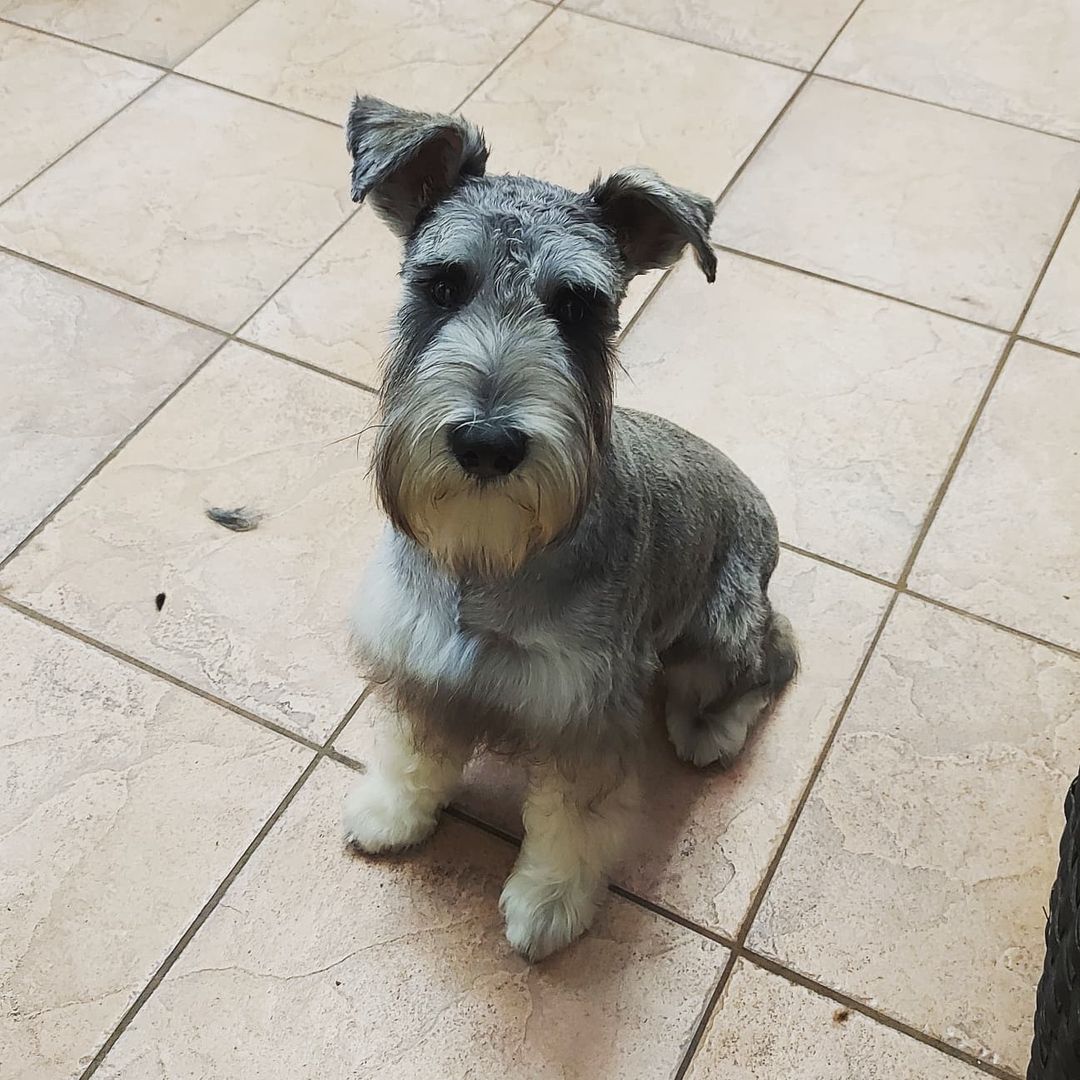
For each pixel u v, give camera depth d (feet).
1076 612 3.09
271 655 2.93
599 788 2.34
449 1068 2.35
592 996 2.45
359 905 2.55
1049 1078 1.95
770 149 4.24
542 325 1.90
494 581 2.07
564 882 2.48
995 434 3.46
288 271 3.78
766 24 4.72
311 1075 2.32
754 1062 2.38
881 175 4.16
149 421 3.39
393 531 2.29
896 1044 2.40
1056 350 3.66
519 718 2.24
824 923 2.56
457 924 2.53
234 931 2.50
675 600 2.44
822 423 3.48
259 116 4.26
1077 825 1.95
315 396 3.47
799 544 3.22
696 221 2.04
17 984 2.40
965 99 4.44
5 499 3.19
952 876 2.64
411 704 2.35
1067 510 3.29
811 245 3.94
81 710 2.81
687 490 2.42
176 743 2.77
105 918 2.50
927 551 3.21
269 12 4.67
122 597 3.02
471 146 2.05
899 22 4.75
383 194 2.15
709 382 3.57
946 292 3.81
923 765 2.82
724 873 2.64
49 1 4.66
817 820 2.72
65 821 2.63
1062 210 4.06
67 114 4.23
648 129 4.29
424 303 1.99
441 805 2.69
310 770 2.74
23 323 3.60
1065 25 4.73
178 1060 2.33
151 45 4.51
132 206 3.94
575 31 4.65
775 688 2.88
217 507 3.21
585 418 1.94
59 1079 2.29
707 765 2.79
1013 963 2.51
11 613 2.97
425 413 1.85
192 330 3.61
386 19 4.67
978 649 3.02
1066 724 2.89
